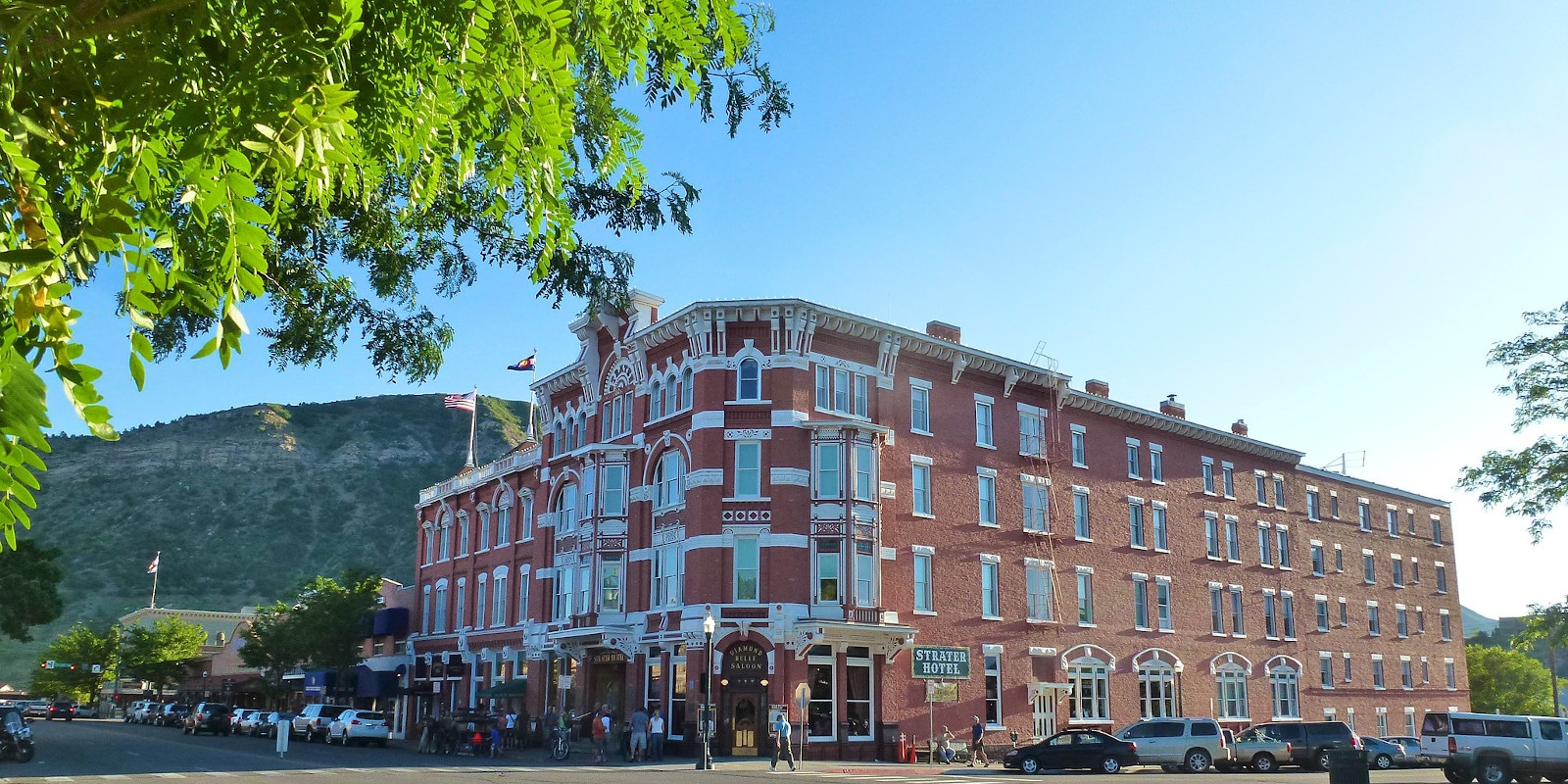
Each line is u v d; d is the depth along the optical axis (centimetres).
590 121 682
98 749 4694
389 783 2973
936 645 4709
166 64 405
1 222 364
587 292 1408
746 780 3241
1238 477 6412
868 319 4700
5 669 15450
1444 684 7438
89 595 16788
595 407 5238
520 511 5916
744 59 1250
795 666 4288
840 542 4431
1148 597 5678
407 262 1332
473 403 6994
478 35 497
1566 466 3625
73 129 396
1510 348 3766
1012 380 5278
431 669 6500
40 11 376
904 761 4400
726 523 4406
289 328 1341
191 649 10850
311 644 7050
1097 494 5594
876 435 4597
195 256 434
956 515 4938
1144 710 5491
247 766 3700
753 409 4497
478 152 632
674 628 4462
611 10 566
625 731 4328
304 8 438
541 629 5219
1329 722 4534
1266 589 6338
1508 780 3725
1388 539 7388
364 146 560
